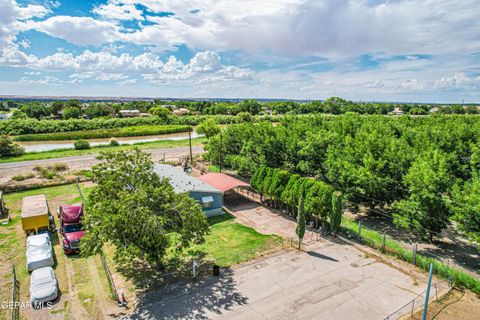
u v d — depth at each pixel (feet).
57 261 89.86
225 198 146.41
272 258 92.84
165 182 83.46
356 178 114.73
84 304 71.26
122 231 70.59
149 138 347.77
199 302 72.18
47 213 101.09
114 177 80.38
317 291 76.95
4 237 103.04
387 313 69.56
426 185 95.30
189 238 77.97
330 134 150.41
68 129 382.01
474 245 104.42
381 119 252.83
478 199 79.71
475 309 71.77
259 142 163.63
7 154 228.84
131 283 79.71
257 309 69.92
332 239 105.70
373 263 90.94
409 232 113.70
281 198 121.60
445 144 150.92
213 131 259.39
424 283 81.56
